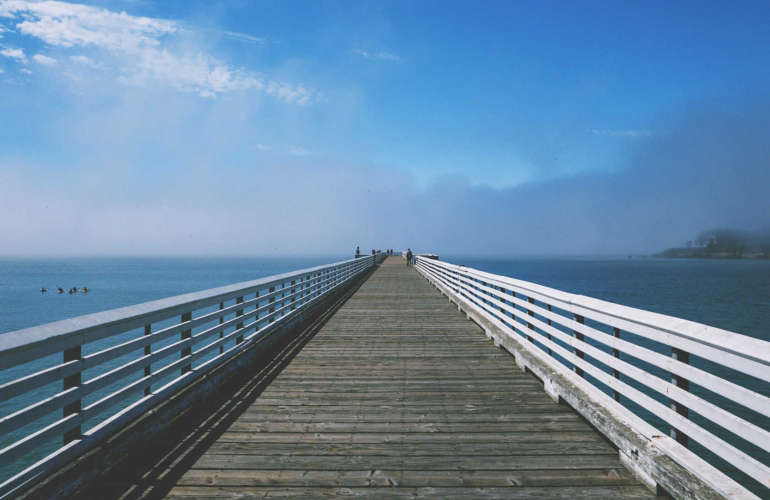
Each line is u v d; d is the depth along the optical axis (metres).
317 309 11.85
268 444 3.93
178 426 4.30
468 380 5.89
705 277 120.50
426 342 8.34
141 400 3.83
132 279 132.25
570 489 3.17
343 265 17.59
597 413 3.91
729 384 2.39
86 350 25.94
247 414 4.66
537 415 4.60
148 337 3.93
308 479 3.33
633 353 3.47
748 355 2.20
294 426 4.34
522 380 5.89
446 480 3.31
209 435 4.12
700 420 13.76
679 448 2.95
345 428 4.29
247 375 6.14
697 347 2.67
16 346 2.44
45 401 2.72
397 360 7.00
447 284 15.27
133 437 3.53
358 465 3.54
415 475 3.38
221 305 5.76
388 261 47.38
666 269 196.75
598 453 3.72
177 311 4.47
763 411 2.15
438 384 5.72
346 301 14.73
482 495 3.11
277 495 3.11
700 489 2.54
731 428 2.39
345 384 5.73
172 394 4.37
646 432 3.29
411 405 4.94
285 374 6.21
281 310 8.42
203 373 5.05
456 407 4.86
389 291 17.91
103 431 3.26
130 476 3.34
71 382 3.03
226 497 3.08
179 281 120.25
